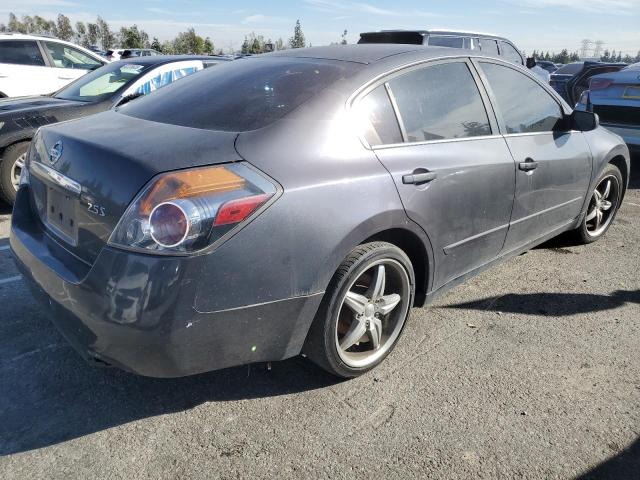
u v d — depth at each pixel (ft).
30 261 8.19
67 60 31.24
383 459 7.39
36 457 7.34
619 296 12.44
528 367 9.59
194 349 7.03
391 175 8.57
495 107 11.10
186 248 6.59
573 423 8.16
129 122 8.68
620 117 22.85
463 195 9.86
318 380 9.14
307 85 8.77
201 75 10.47
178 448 7.57
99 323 6.91
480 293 12.47
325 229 7.65
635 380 9.27
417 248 9.48
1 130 17.16
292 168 7.55
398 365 9.58
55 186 8.08
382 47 10.43
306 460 7.36
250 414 8.29
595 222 15.74
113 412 8.29
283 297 7.44
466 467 7.28
